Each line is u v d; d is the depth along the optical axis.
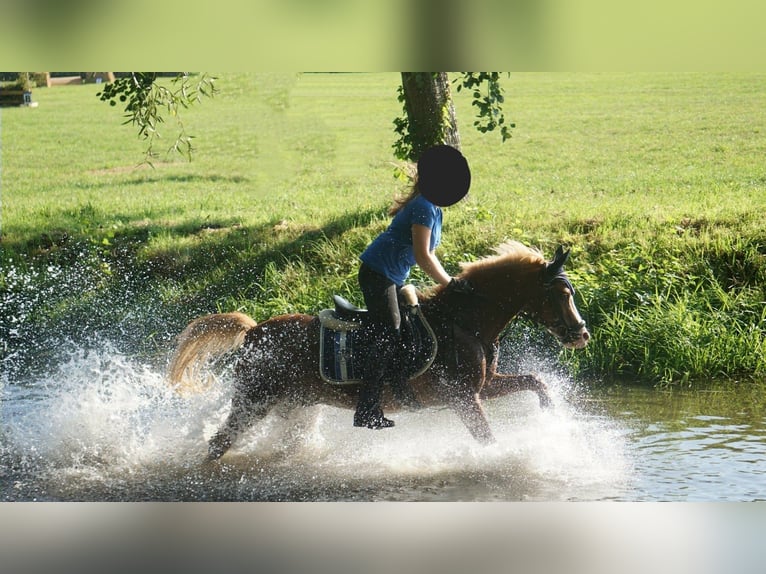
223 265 11.91
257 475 5.78
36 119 27.86
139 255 12.62
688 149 19.31
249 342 5.70
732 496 5.36
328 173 18.50
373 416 5.47
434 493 5.46
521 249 5.86
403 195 5.59
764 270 9.90
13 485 5.62
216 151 22.28
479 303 5.73
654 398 7.79
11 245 13.53
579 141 21.11
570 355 8.83
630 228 11.23
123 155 22.95
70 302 11.51
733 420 7.07
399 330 5.48
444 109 12.14
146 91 11.20
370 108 25.42
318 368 5.54
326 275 11.04
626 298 9.52
